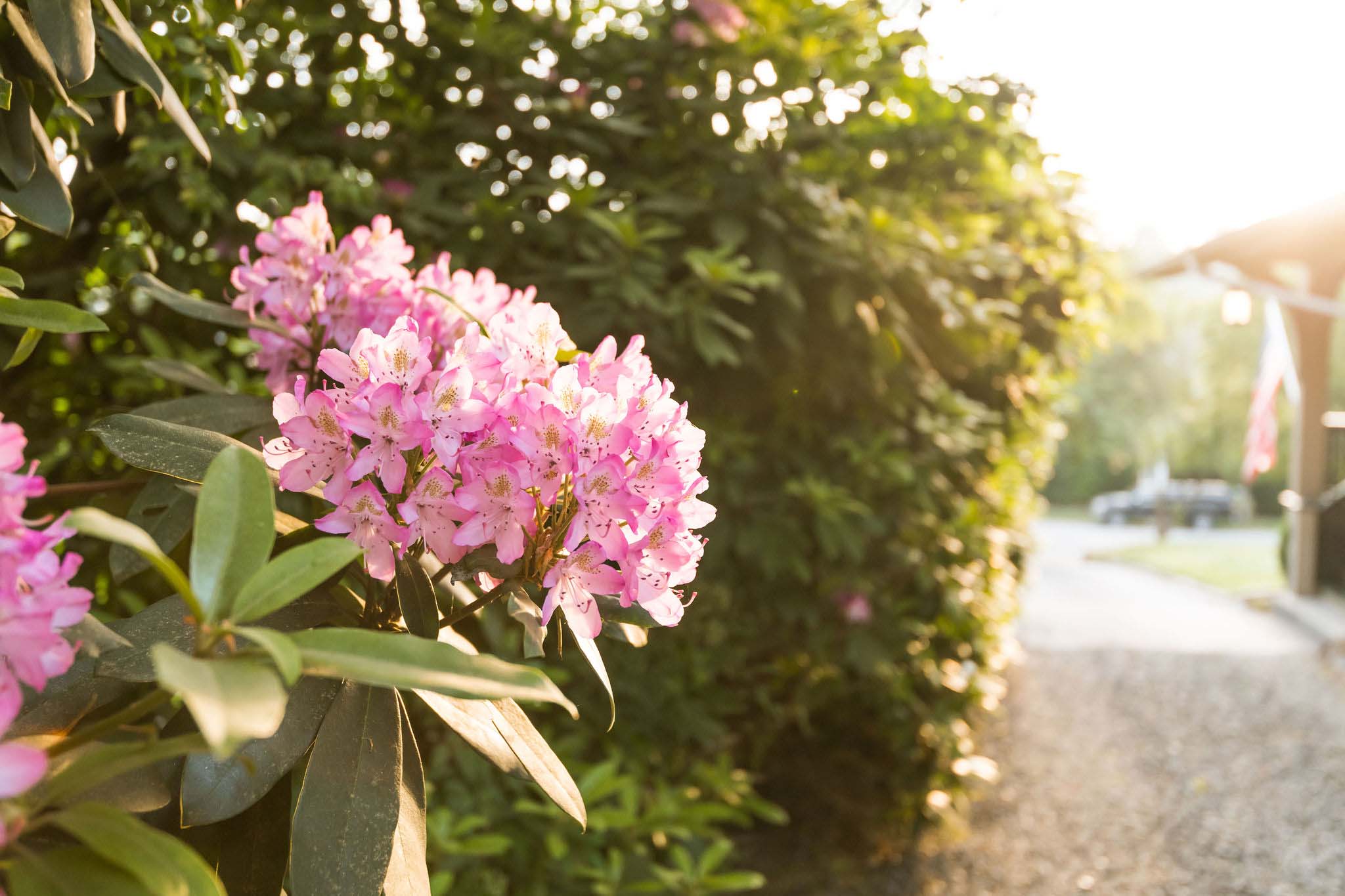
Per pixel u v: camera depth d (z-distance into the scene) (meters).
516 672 0.66
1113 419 35.53
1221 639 9.52
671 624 1.05
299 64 3.09
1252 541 21.78
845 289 3.05
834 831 4.15
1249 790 5.42
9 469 0.61
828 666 3.81
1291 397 11.20
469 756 2.60
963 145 3.86
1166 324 35.81
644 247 2.73
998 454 4.71
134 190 2.28
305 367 1.49
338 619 1.03
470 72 3.22
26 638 0.58
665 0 3.41
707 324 2.88
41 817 0.57
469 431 0.94
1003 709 6.74
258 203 2.29
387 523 0.95
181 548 1.18
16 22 1.04
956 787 4.42
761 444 3.46
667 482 0.96
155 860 0.55
